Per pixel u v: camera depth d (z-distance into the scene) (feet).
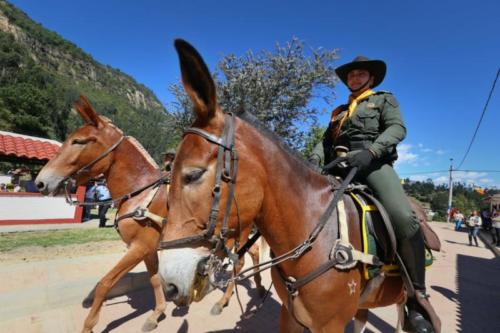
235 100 33.30
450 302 17.35
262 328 11.83
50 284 13.69
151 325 11.19
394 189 5.99
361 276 5.63
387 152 5.96
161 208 10.56
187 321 12.12
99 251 22.30
